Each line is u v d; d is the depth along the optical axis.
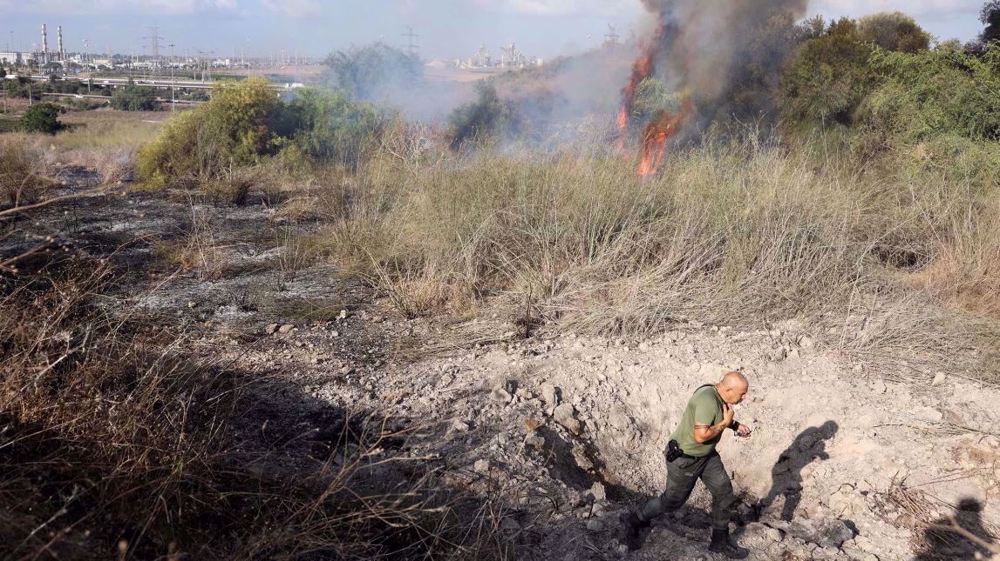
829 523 4.30
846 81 13.38
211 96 16.14
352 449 4.79
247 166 15.23
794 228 7.87
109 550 3.05
